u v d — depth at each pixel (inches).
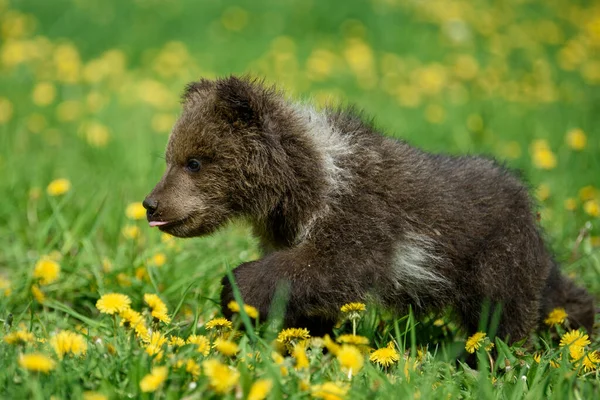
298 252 365.7
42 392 271.4
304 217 372.2
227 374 270.7
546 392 308.0
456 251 386.0
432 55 1055.6
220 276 441.4
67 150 714.2
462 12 1199.6
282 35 1094.4
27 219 533.6
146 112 834.8
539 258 402.3
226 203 382.3
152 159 645.9
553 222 544.4
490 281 388.2
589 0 1295.5
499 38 1114.1
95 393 268.2
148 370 290.0
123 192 562.3
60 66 921.5
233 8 1143.0
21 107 829.2
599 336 414.0
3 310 389.4
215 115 378.0
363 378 303.6
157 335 321.1
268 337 338.6
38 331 369.1
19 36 1047.6
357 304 344.2
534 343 400.2
